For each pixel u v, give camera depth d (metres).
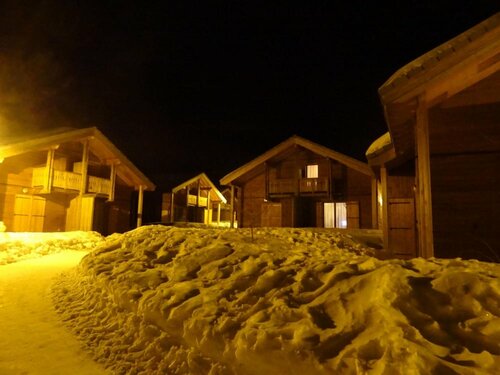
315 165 21.58
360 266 3.92
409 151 11.14
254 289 3.98
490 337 2.57
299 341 2.87
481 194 6.54
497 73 6.67
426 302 2.99
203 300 4.04
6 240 11.22
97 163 20.75
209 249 5.68
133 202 25.70
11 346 4.22
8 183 16.16
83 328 4.81
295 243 9.85
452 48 5.64
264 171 22.66
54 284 7.18
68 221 18.73
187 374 3.38
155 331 4.10
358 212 20.12
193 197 31.62
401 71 6.24
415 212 11.77
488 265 3.78
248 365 3.03
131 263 6.10
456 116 6.82
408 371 2.27
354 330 2.88
